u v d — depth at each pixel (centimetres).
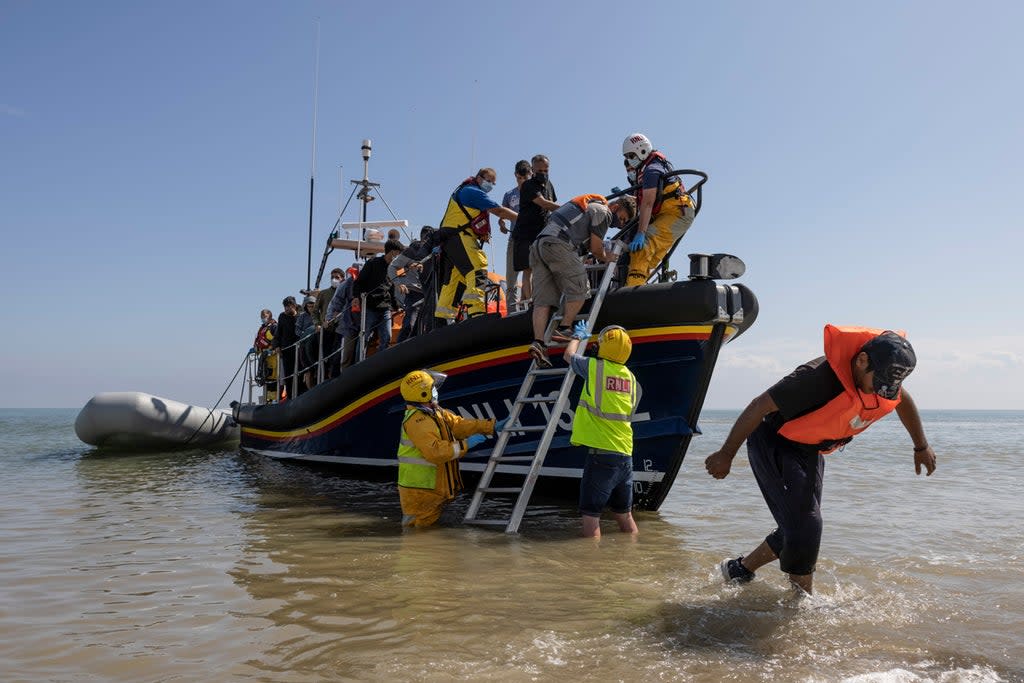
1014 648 263
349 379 719
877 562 405
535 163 639
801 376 289
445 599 320
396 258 708
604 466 464
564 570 377
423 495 509
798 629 282
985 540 473
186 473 884
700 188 568
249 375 1181
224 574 370
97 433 1223
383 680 228
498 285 669
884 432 2491
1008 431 3238
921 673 237
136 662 246
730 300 510
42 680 230
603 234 524
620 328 480
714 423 5344
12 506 619
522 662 243
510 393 606
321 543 450
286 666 240
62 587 346
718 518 562
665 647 260
